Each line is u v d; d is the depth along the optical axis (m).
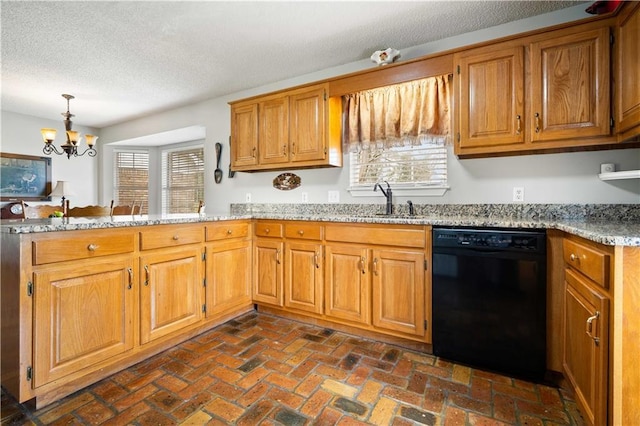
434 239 1.96
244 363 1.92
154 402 1.54
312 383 1.71
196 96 3.75
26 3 1.96
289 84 3.24
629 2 1.58
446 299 1.93
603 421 1.16
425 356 2.02
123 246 1.80
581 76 1.81
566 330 1.60
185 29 2.29
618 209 1.97
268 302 2.67
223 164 3.77
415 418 1.43
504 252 1.77
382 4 2.03
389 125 2.62
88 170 5.15
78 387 1.64
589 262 1.29
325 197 3.05
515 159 2.27
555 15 2.14
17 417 1.42
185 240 2.17
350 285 2.28
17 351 1.41
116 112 4.36
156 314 1.98
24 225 1.50
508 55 1.99
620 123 1.69
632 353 1.08
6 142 4.33
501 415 1.45
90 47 2.55
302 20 2.19
